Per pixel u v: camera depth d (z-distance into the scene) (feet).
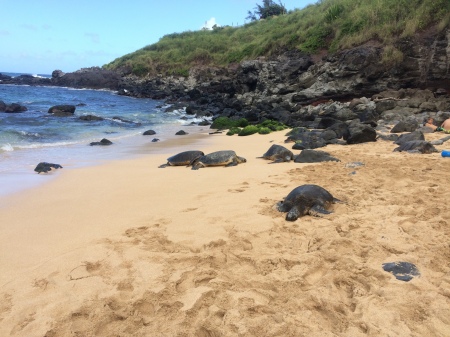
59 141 48.24
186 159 33.99
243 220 18.48
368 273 12.90
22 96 119.85
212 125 68.44
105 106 103.35
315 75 82.43
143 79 155.63
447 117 51.06
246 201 21.61
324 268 13.60
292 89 84.53
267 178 27.12
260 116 70.03
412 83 68.74
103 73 181.06
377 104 62.80
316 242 15.80
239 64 114.83
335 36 86.63
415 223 17.15
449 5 67.97
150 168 33.35
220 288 12.31
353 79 73.20
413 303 11.00
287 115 66.69
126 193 24.45
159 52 170.50
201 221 18.52
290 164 32.04
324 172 27.81
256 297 11.80
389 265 13.20
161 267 13.87
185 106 106.01
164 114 91.45
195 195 23.43
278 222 18.16
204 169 31.91
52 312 11.23
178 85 138.31
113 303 11.65
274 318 10.57
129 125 68.85
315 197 19.45
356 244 15.16
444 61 64.34
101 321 10.68
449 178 24.35
